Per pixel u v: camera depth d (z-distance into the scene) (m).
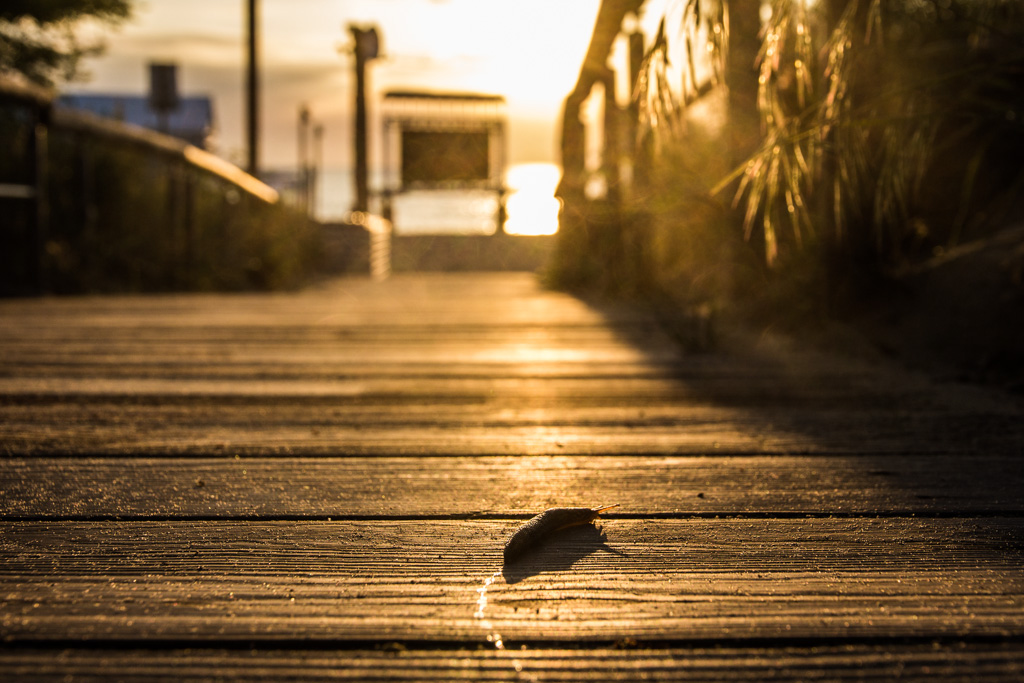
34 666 0.98
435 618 1.11
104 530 1.49
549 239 10.27
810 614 1.12
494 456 2.08
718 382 3.19
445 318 5.90
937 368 3.30
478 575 1.28
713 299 5.24
